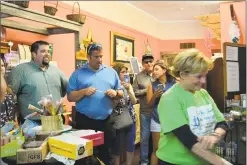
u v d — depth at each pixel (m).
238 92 2.31
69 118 2.59
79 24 2.88
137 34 5.38
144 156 2.86
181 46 6.85
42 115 1.67
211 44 5.55
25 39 2.83
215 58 2.40
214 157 1.13
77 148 1.38
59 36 3.29
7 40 2.61
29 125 1.81
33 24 2.89
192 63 1.14
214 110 1.28
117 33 4.50
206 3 4.82
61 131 1.65
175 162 1.21
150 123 2.81
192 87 1.20
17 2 2.16
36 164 1.39
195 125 1.17
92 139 1.64
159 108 1.24
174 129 1.15
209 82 2.29
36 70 2.18
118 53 4.52
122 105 2.58
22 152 1.36
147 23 5.97
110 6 4.36
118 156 2.56
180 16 6.20
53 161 1.40
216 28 4.13
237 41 3.09
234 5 3.19
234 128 2.19
